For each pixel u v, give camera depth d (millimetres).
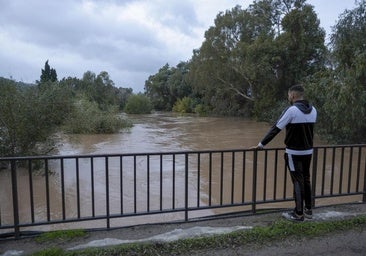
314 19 30203
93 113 24719
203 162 12430
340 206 4930
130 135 23016
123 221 6766
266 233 3836
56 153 13133
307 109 3906
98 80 57938
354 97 14672
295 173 4047
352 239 3807
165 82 69188
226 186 9391
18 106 11164
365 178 5082
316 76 19266
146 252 3443
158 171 11141
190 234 3861
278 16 35656
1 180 10148
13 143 11375
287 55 30391
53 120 12016
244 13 36656
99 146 17859
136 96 56219
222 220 4379
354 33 16578
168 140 20406
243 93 40469
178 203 7961
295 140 3941
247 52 31875
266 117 32688
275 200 4750
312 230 3949
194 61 42438
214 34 37750
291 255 3430
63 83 13461
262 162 12266
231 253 3453
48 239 3758
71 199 8328
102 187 9344
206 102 48531
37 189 9250
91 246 3572
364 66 14703
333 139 17984
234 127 28828
